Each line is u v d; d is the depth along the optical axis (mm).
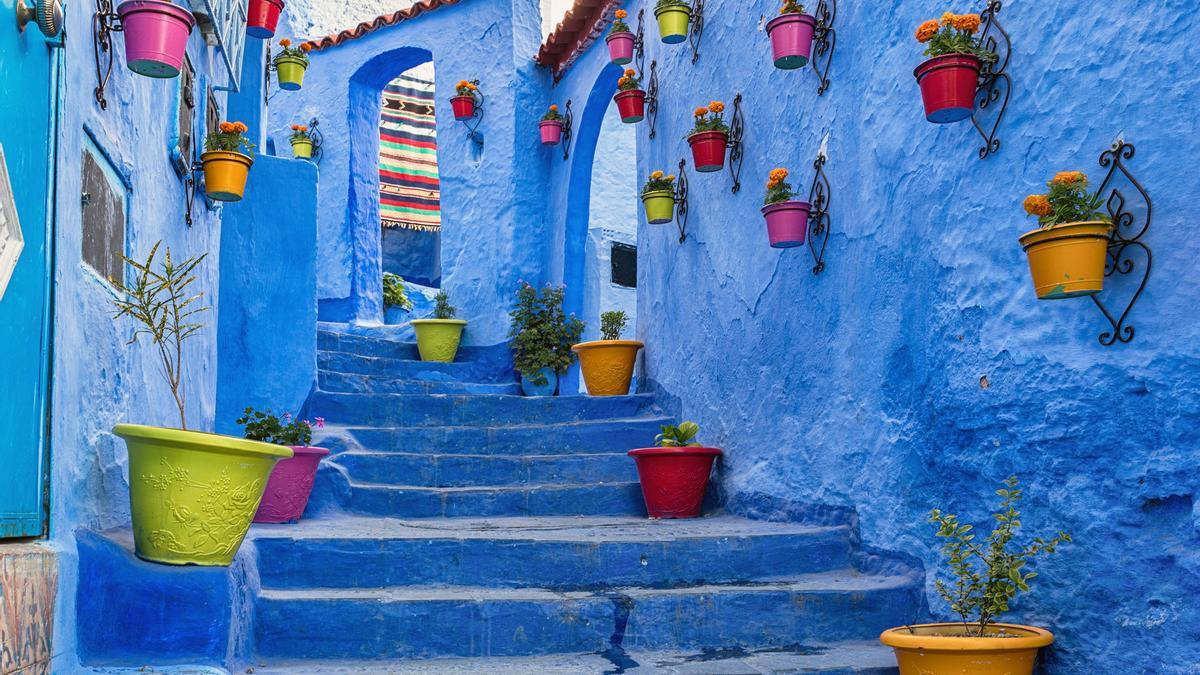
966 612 3260
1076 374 3197
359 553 4168
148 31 2982
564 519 5492
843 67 4746
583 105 8664
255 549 3990
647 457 5520
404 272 13422
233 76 4980
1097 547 3088
